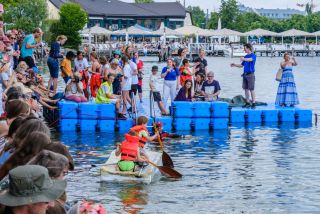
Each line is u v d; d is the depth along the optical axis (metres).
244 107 26.70
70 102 22.98
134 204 13.44
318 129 24.14
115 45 93.31
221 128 24.09
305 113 26.11
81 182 15.16
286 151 19.52
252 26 155.75
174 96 25.47
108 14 125.00
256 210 13.12
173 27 133.62
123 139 21.34
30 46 25.94
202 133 23.11
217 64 77.81
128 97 25.14
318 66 76.19
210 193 14.39
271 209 13.20
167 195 14.16
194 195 14.21
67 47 82.69
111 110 23.06
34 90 20.81
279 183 15.38
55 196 5.24
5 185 5.83
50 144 7.18
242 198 14.00
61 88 37.19
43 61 69.75
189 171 16.59
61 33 82.69
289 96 27.00
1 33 25.48
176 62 25.84
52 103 24.02
